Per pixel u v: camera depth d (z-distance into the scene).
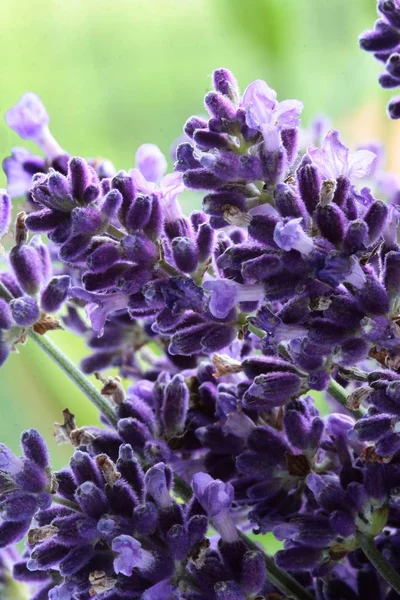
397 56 0.26
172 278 0.25
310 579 0.26
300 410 0.26
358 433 0.24
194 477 0.25
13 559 0.27
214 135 0.25
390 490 0.25
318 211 0.24
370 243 0.25
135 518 0.24
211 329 0.25
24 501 0.25
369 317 0.24
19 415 0.29
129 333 0.28
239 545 0.25
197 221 0.26
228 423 0.26
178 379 0.26
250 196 0.25
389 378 0.24
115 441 0.26
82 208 0.25
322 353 0.25
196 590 0.24
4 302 0.26
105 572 0.24
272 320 0.24
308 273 0.24
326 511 0.25
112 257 0.25
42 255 0.26
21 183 0.27
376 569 0.25
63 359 0.26
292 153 0.25
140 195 0.25
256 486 0.25
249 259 0.25
